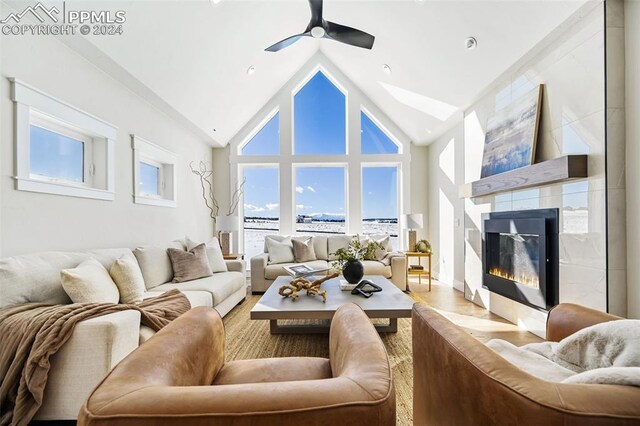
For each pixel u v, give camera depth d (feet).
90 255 7.13
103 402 1.97
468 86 11.07
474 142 12.01
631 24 6.41
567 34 7.46
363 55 14.15
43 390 4.46
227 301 10.25
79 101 7.77
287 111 17.67
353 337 3.22
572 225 7.30
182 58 9.95
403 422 4.98
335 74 17.72
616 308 6.45
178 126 13.35
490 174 10.46
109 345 4.74
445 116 13.67
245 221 18.56
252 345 8.06
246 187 18.54
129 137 9.86
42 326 4.63
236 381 3.76
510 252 9.86
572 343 3.57
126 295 6.81
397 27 11.03
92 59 7.99
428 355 3.50
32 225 6.48
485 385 2.39
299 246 14.79
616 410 1.93
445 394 3.05
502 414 2.22
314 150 18.21
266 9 11.10
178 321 3.71
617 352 3.08
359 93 17.75
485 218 10.98
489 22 8.50
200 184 15.92
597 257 6.69
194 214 15.15
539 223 8.21
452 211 14.85
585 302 6.96
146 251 9.16
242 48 11.96
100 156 8.71
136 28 7.88
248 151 18.33
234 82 13.43
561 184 7.64
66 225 7.34
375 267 13.52
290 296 8.23
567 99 7.49
